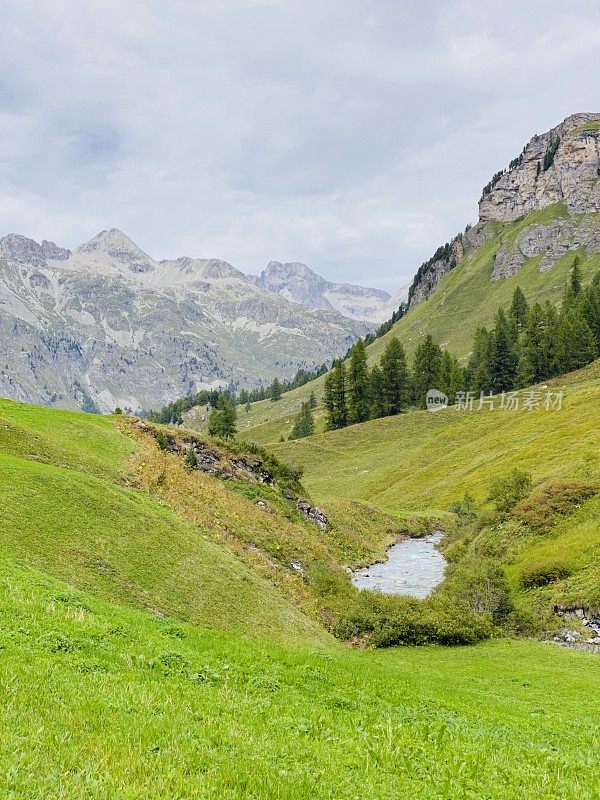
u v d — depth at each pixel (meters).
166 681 14.05
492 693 27.53
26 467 35.03
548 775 12.22
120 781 7.72
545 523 60.28
